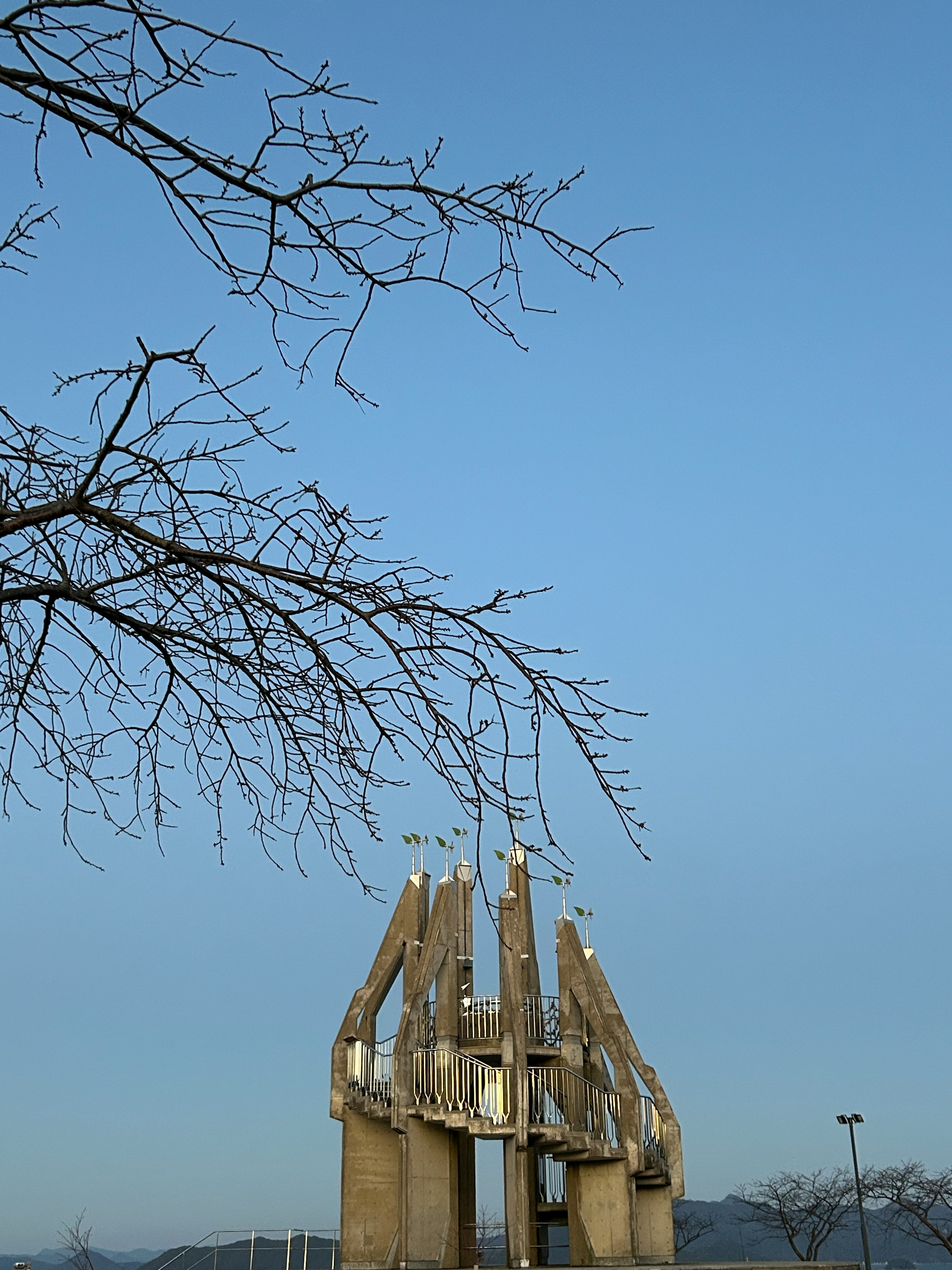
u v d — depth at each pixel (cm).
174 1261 3192
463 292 578
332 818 685
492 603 609
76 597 584
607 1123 2859
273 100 530
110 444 562
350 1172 2873
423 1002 2866
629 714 619
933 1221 5512
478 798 617
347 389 620
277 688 648
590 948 3216
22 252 645
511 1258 2614
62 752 685
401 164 548
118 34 527
